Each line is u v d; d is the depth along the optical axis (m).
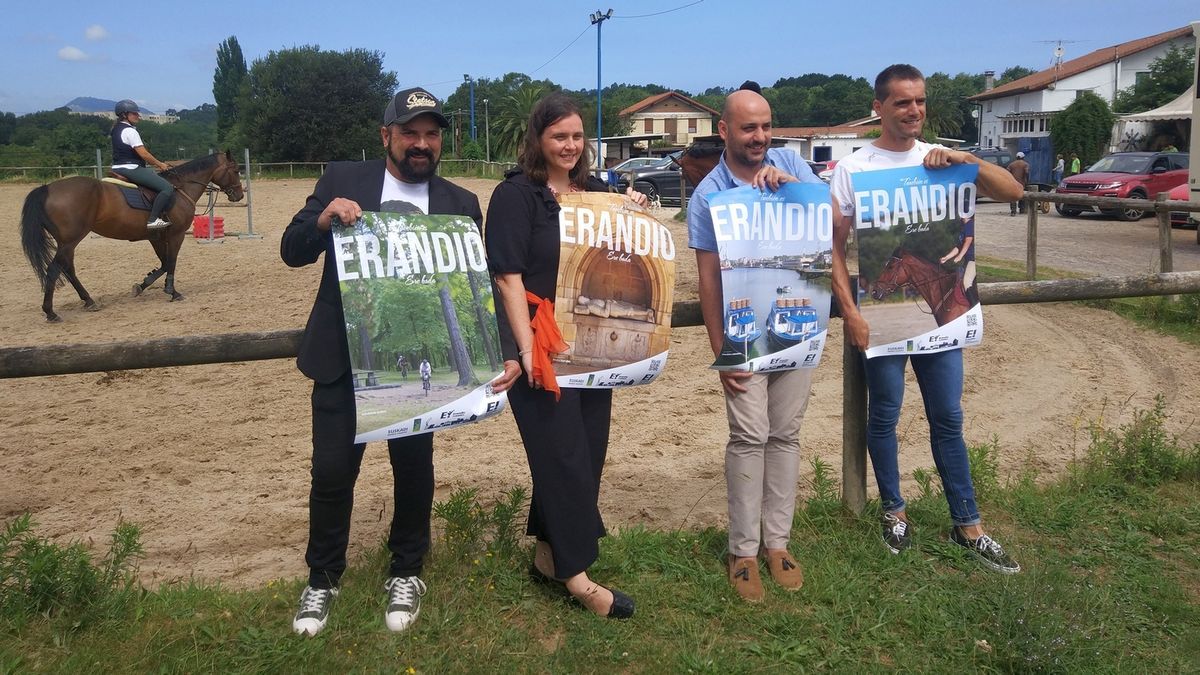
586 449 3.00
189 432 5.57
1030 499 4.07
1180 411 5.92
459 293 2.79
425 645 2.86
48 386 6.60
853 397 3.77
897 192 3.29
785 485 3.27
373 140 58.66
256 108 59.16
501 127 55.44
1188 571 3.53
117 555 3.25
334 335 2.80
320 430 2.84
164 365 3.17
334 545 2.96
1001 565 3.45
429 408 2.71
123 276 11.90
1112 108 41.94
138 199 9.67
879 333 3.35
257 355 3.25
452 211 2.92
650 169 24.11
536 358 2.86
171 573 3.65
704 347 7.71
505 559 3.35
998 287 4.18
